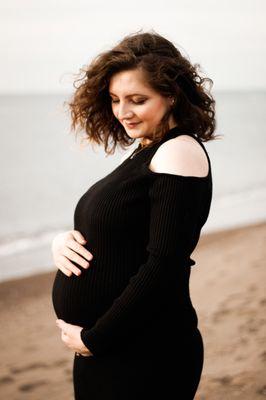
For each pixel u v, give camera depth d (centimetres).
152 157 129
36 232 1063
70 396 325
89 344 131
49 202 1538
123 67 132
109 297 136
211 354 355
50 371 368
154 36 137
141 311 124
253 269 616
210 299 500
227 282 563
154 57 130
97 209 133
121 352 134
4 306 558
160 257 119
